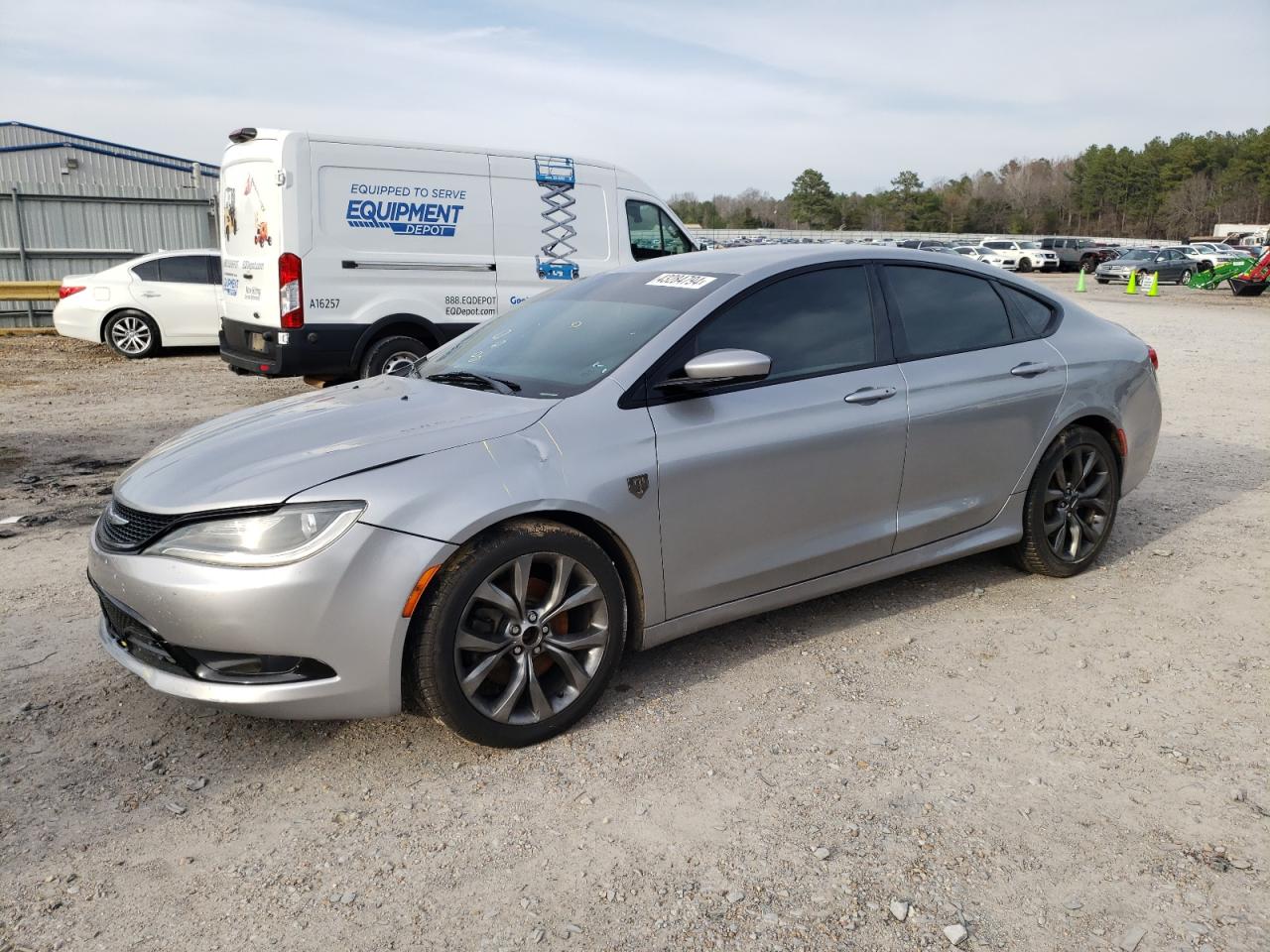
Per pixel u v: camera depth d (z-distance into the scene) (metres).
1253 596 4.57
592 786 3.00
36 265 17.73
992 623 4.25
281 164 8.27
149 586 2.92
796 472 3.73
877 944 2.33
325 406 3.64
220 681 2.94
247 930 2.38
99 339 13.77
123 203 18.28
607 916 2.43
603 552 3.29
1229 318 22.28
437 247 9.08
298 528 2.87
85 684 3.65
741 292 3.79
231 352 9.36
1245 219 115.62
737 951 2.31
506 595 3.09
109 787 2.99
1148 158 125.12
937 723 3.38
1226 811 2.85
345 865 2.63
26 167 25.22
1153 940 2.33
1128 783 3.00
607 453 3.30
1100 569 4.93
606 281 4.34
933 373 4.16
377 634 2.93
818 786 2.99
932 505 4.21
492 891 2.53
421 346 9.18
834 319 4.00
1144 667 3.82
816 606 4.44
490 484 3.06
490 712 3.12
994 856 2.65
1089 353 4.74
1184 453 7.61
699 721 3.39
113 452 7.76
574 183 9.91
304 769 3.10
